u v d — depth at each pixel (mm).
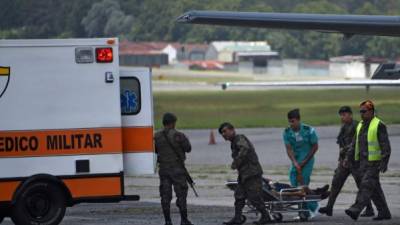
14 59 46188
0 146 46125
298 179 52094
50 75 46562
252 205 50375
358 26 62406
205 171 87312
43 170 46594
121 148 47344
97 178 47094
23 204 46250
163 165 47750
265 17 61875
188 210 57500
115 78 47156
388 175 80312
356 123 51469
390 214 51062
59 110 46688
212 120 181875
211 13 60875
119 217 54844
